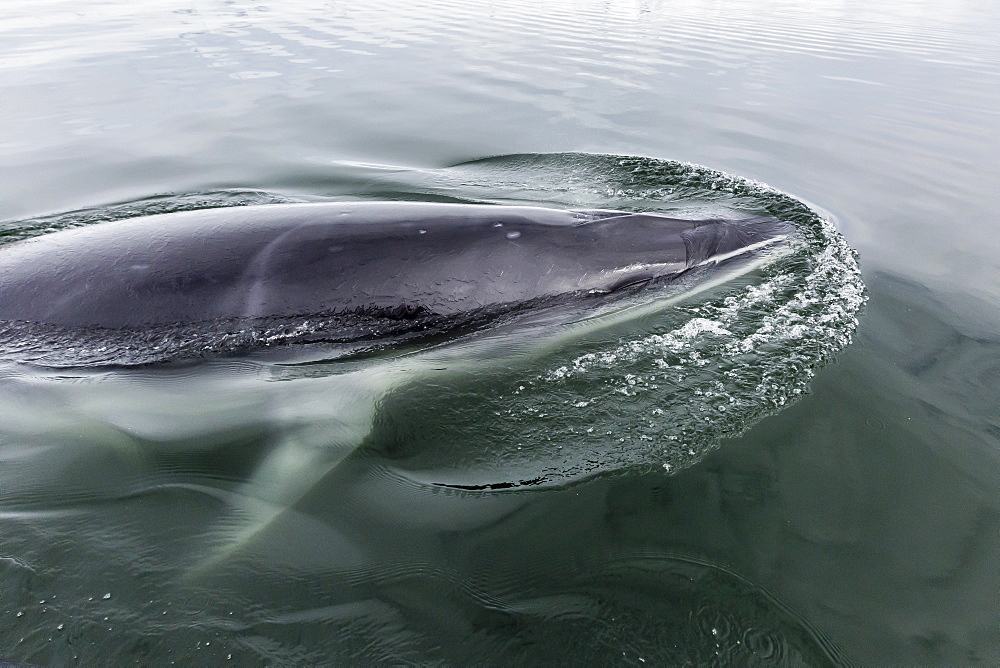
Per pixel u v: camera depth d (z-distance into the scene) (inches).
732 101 633.6
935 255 341.1
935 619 158.1
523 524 183.8
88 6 1146.0
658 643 151.8
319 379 242.2
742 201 389.1
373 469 205.8
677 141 517.3
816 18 1174.3
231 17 1064.8
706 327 265.4
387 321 246.8
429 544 177.9
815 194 418.9
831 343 259.3
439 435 219.6
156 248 250.4
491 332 253.8
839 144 518.3
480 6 1253.1
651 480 198.8
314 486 198.7
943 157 495.2
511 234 263.1
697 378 241.9
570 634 153.3
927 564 171.6
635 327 265.3
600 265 266.7
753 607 159.8
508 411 229.3
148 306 237.9
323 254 247.8
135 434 217.8
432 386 240.1
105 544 176.9
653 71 748.6
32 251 258.2
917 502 190.2
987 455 207.0
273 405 231.0
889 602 161.8
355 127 549.0
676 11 1230.3
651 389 237.6
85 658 147.4
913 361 251.8
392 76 719.1
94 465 205.2
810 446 210.8
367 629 154.7
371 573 169.3
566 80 706.2
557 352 254.8
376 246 250.5
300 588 165.0
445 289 249.4
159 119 562.6
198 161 471.8
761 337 261.4
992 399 231.6
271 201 400.2
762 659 149.3
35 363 239.5
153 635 152.6
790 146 510.9
